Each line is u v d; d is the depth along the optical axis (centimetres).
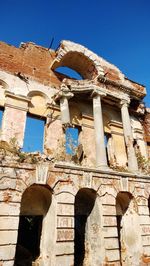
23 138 1263
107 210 1107
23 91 1383
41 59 1573
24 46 1554
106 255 1005
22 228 1504
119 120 1719
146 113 1942
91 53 1647
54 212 982
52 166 1031
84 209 1204
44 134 1391
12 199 880
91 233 1122
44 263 951
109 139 1653
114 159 1555
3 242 803
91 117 1585
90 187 1104
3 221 831
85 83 1496
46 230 1024
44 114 1418
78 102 1587
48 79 1532
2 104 1295
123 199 1330
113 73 1694
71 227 970
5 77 1356
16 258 1254
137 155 1606
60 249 905
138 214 1224
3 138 1201
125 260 1184
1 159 917
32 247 1426
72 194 1034
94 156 1471
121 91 1628
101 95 1498
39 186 1041
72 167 1078
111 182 1188
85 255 1112
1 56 1405
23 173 945
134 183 1276
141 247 1152
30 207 1073
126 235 1241
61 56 1529
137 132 1761
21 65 1462
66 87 1419
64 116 1350
